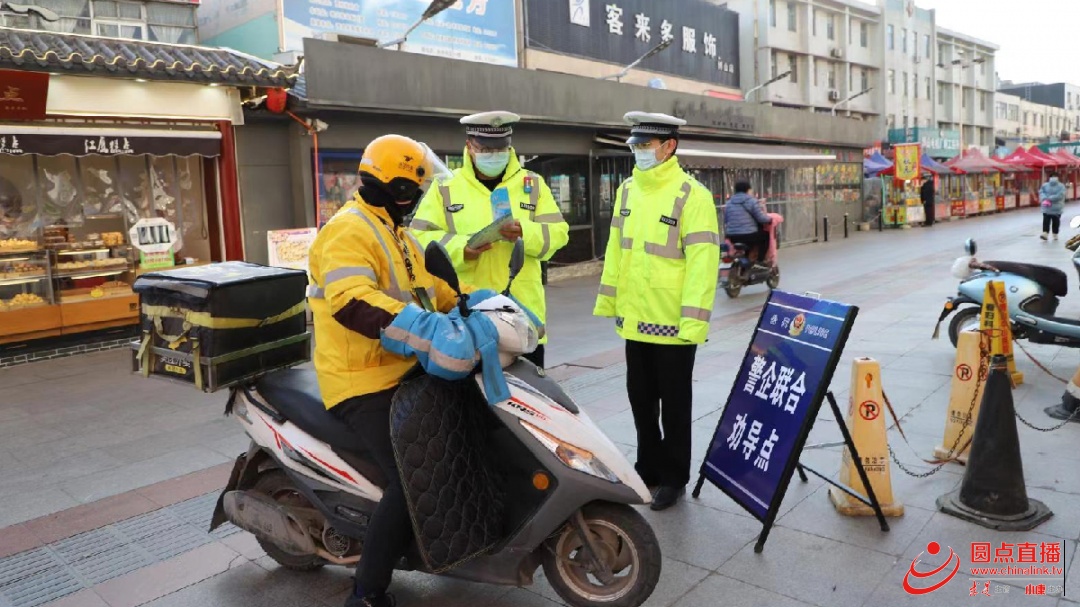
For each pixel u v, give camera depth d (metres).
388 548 2.71
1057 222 18.31
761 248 12.00
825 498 3.92
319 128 10.20
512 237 3.41
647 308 3.90
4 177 8.45
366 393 2.75
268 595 3.22
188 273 3.09
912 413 5.22
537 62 20.97
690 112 16.95
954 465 4.27
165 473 4.75
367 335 2.58
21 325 8.04
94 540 3.81
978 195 31.89
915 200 26.59
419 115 11.27
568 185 15.16
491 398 2.66
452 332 2.54
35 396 6.79
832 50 40.91
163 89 8.52
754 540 3.51
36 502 4.34
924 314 8.94
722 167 16.50
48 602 3.21
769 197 20.27
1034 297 6.20
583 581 2.94
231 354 2.96
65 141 7.90
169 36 14.82
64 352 8.45
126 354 8.52
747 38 34.06
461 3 17.88
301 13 14.75
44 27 13.17
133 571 3.47
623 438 4.99
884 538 3.46
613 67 24.09
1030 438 4.63
